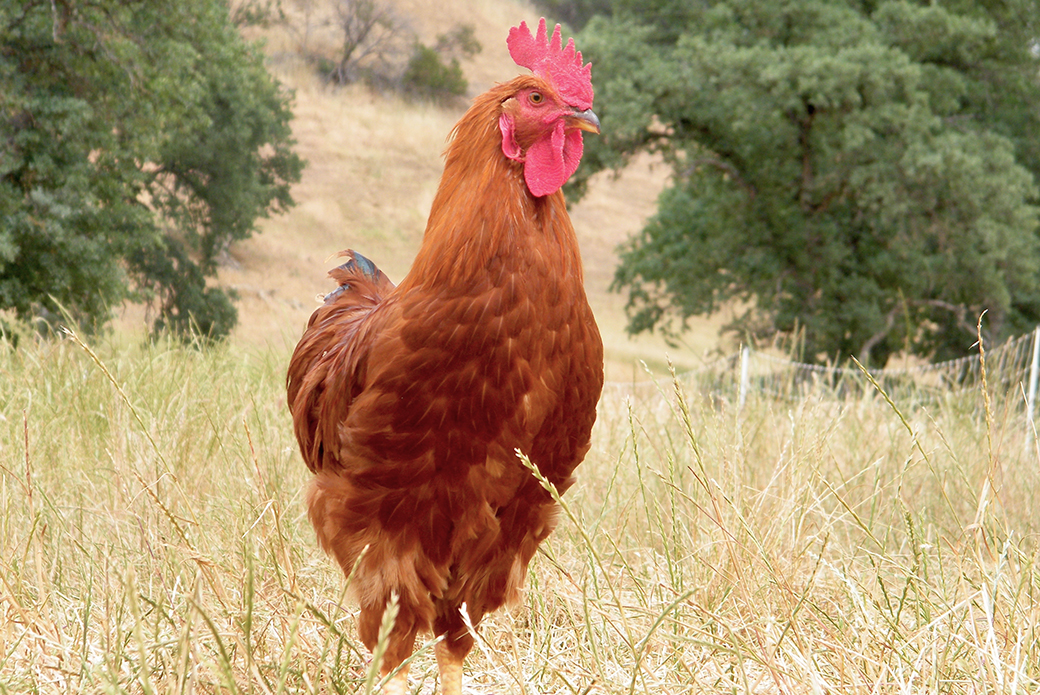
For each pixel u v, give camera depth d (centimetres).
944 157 1925
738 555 385
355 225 4028
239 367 712
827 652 325
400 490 297
